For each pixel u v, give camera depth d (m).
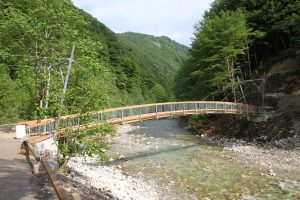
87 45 26.16
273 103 39.09
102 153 17.86
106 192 13.99
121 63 98.62
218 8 53.88
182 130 43.38
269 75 43.72
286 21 41.09
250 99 42.47
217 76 36.62
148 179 18.98
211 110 31.12
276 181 18.33
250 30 41.94
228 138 33.72
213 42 38.38
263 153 25.94
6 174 11.24
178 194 16.19
